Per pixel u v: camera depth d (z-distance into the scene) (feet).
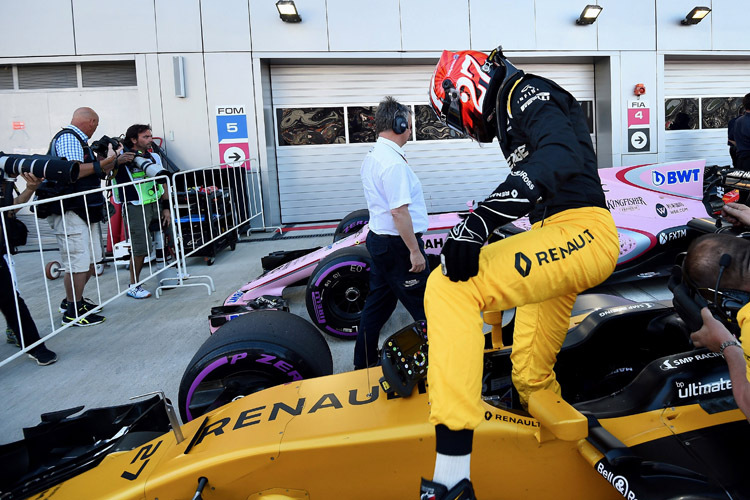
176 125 29.17
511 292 4.56
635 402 5.76
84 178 14.62
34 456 6.54
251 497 5.35
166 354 12.66
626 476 4.67
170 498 5.29
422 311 9.77
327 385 6.33
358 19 29.60
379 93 31.86
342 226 19.30
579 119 5.12
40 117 29.58
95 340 13.83
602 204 5.17
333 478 5.33
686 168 15.29
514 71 5.10
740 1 32.60
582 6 31.17
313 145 31.81
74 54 28.43
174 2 28.37
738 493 4.73
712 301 4.90
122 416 7.13
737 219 6.17
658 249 14.42
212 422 6.16
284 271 14.34
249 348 7.13
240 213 27.81
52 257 25.46
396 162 9.01
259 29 29.01
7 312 11.62
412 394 5.81
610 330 7.31
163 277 19.94
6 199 11.75
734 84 35.29
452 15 30.25
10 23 28.04
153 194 17.83
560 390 6.69
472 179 33.37
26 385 11.32
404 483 5.36
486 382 7.01
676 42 32.40
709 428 5.36
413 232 9.10
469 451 4.33
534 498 5.53
